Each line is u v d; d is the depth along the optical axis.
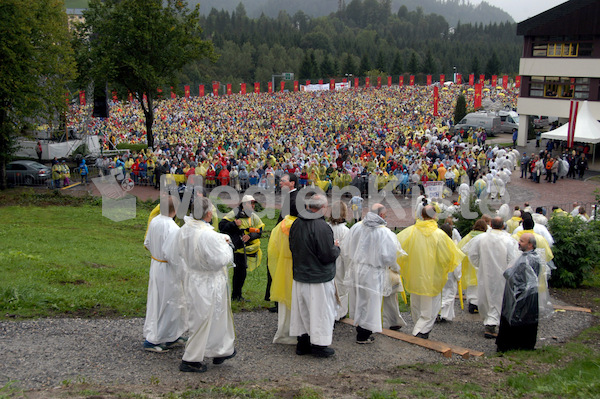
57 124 34.81
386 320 8.52
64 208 22.34
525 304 7.59
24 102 24.64
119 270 11.94
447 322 9.48
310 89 99.62
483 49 187.12
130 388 5.55
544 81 40.62
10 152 26.48
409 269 8.09
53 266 11.45
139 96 35.84
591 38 38.09
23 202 23.25
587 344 8.14
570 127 33.34
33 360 6.32
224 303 6.41
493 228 8.71
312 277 6.80
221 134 46.12
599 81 38.06
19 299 8.35
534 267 7.60
